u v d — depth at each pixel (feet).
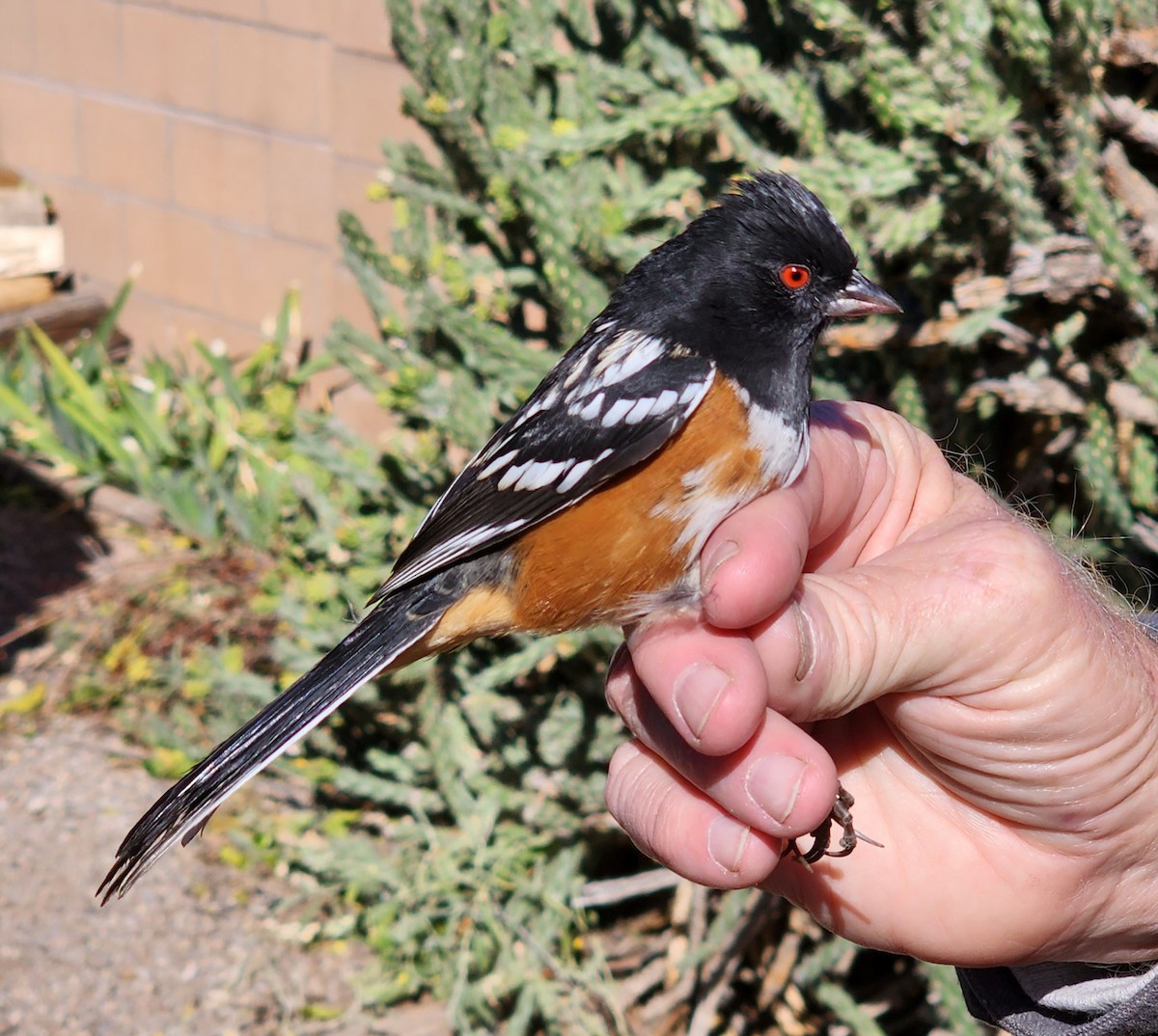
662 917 1.99
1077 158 1.60
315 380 2.89
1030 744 1.22
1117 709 1.21
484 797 1.90
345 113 2.67
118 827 2.11
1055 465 1.87
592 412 1.36
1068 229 1.69
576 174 1.84
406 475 2.06
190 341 3.11
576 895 1.92
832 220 1.40
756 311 1.38
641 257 1.80
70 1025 1.85
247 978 1.93
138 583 2.52
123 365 3.28
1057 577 1.22
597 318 1.47
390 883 1.93
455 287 1.91
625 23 1.91
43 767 2.21
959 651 1.21
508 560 1.41
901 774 1.31
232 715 2.16
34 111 3.28
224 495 2.58
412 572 1.44
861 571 1.24
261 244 2.95
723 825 1.23
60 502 2.85
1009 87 1.62
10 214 3.24
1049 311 1.74
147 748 2.25
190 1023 1.87
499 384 1.95
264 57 2.80
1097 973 1.30
